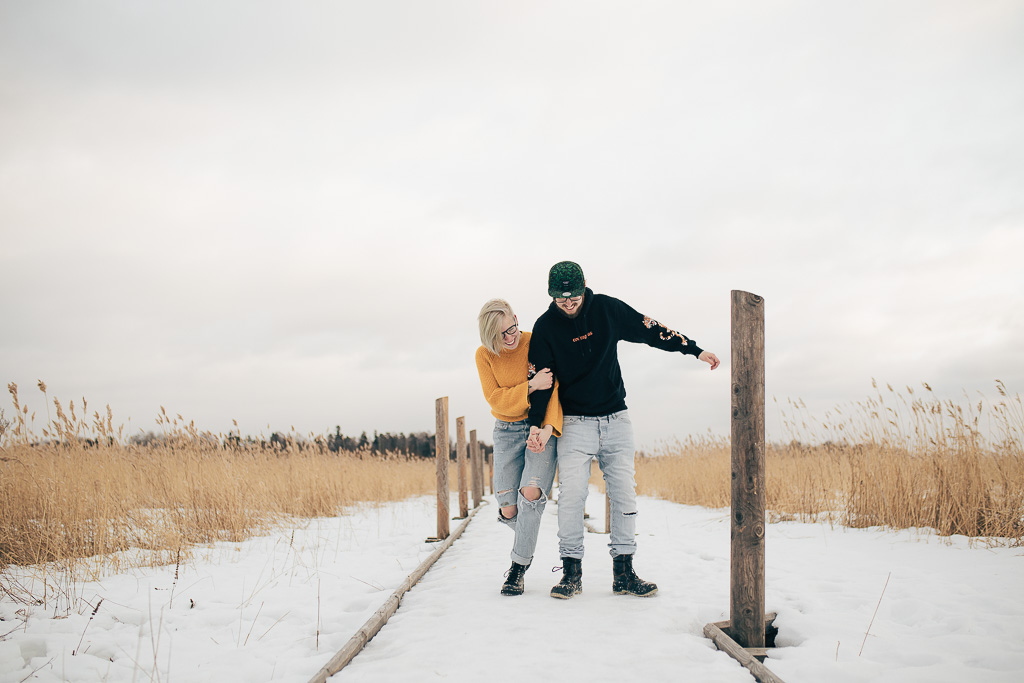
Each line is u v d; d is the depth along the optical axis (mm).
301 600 4629
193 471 8117
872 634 3461
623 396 4445
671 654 3090
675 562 5809
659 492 15250
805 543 6676
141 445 8344
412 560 6309
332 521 9852
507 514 4656
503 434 4582
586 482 4336
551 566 5688
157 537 6332
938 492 6898
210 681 3061
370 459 15219
